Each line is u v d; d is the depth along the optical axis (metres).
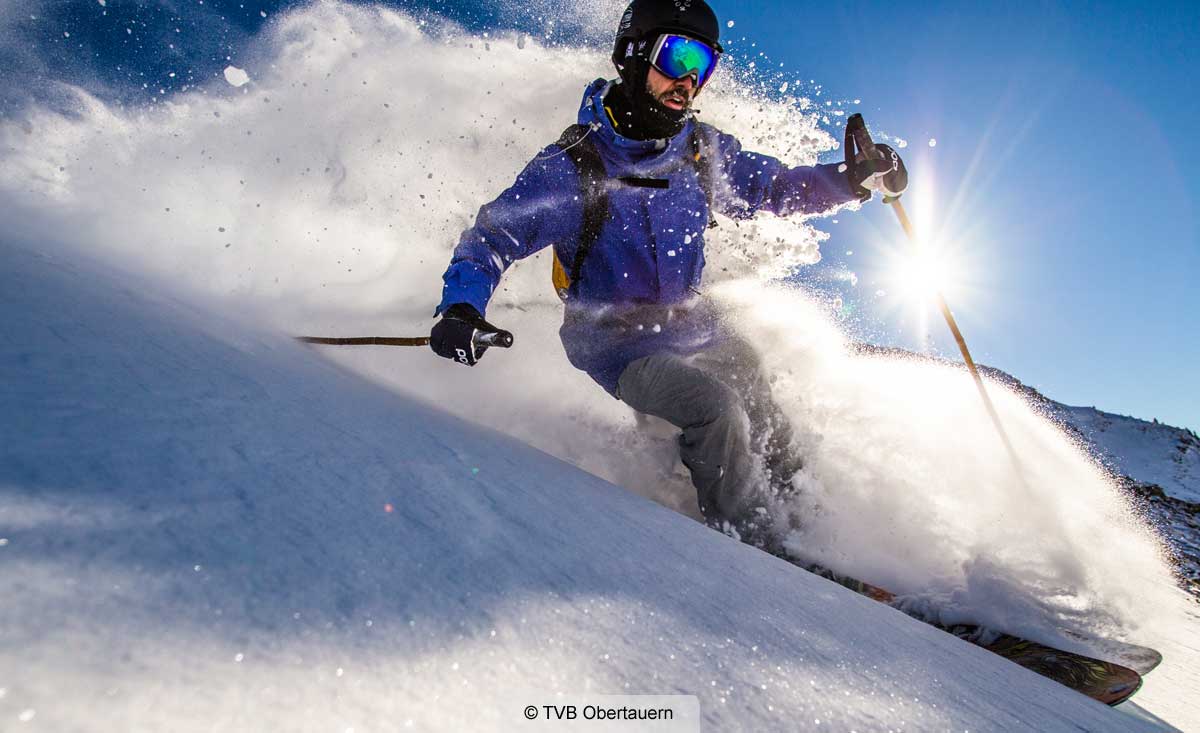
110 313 1.63
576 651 0.81
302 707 0.56
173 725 0.49
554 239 3.17
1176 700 2.43
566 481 1.97
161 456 0.92
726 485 3.05
